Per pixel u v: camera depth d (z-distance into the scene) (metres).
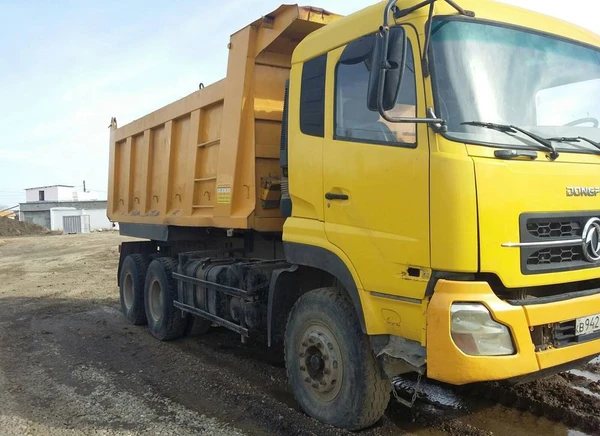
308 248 4.33
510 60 3.67
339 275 4.01
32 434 4.27
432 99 3.33
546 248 3.36
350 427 4.00
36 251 24.75
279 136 5.48
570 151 3.61
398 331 3.57
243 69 5.39
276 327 4.78
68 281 13.61
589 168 3.62
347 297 4.12
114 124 9.41
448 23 3.49
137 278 8.11
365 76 3.86
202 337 7.35
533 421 4.22
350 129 3.98
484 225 3.15
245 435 4.13
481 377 3.09
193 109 6.55
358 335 3.90
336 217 4.05
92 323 8.42
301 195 4.43
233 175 5.55
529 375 3.54
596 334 3.55
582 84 4.06
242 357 6.30
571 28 4.24
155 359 6.29
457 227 3.16
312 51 4.41
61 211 50.38
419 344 3.49
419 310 3.40
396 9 3.56
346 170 3.95
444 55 3.41
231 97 5.60
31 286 12.97
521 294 3.34
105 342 7.18
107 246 24.86
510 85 3.60
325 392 4.20
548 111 3.76
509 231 3.22
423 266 3.35
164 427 4.32
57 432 4.29
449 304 3.16
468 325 3.13
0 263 19.84
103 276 14.35
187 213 6.76
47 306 10.03
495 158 3.26
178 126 7.13
